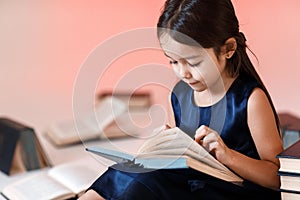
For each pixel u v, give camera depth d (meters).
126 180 0.91
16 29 2.20
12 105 2.02
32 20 2.20
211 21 0.88
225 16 0.91
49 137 1.74
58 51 2.20
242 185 0.92
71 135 1.67
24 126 1.50
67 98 2.08
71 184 1.19
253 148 0.96
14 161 1.43
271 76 1.78
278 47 1.76
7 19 2.20
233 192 0.91
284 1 1.73
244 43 0.98
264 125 0.93
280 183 0.89
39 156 1.46
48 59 2.20
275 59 1.77
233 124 0.96
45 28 2.20
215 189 0.91
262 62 1.79
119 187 0.91
